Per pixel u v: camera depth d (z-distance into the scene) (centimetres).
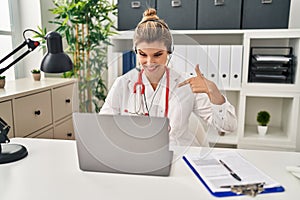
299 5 215
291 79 208
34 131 179
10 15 235
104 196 73
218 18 206
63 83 213
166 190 77
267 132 226
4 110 150
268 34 196
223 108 95
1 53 222
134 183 81
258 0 200
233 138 215
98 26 224
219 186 78
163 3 210
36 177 84
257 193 75
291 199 72
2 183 80
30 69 249
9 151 99
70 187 78
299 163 96
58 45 100
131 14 213
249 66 212
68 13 214
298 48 197
